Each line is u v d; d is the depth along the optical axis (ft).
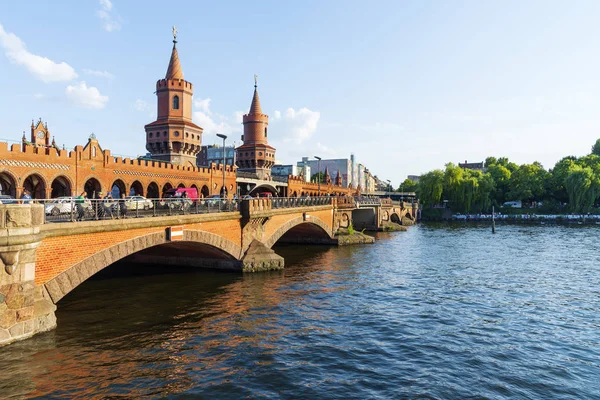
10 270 53.72
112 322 72.28
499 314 82.64
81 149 128.98
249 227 121.49
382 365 57.31
